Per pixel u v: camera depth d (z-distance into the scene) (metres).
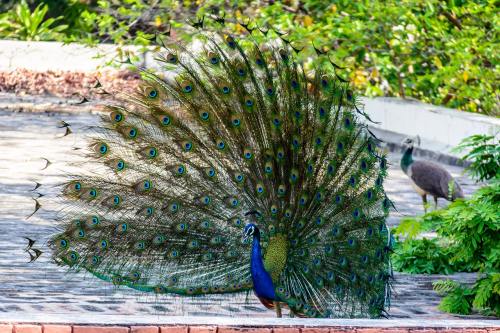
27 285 13.68
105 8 32.56
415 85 30.28
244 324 9.54
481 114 27.53
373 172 11.97
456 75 28.28
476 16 29.56
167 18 30.19
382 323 9.89
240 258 11.66
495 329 9.94
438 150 27.30
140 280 11.47
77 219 11.50
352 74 28.94
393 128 29.50
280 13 28.97
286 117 11.88
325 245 11.71
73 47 39.91
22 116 32.28
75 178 11.94
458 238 13.23
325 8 29.84
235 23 28.67
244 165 11.75
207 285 11.58
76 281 14.01
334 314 11.75
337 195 11.80
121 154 11.76
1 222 17.64
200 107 11.78
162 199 11.58
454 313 13.24
